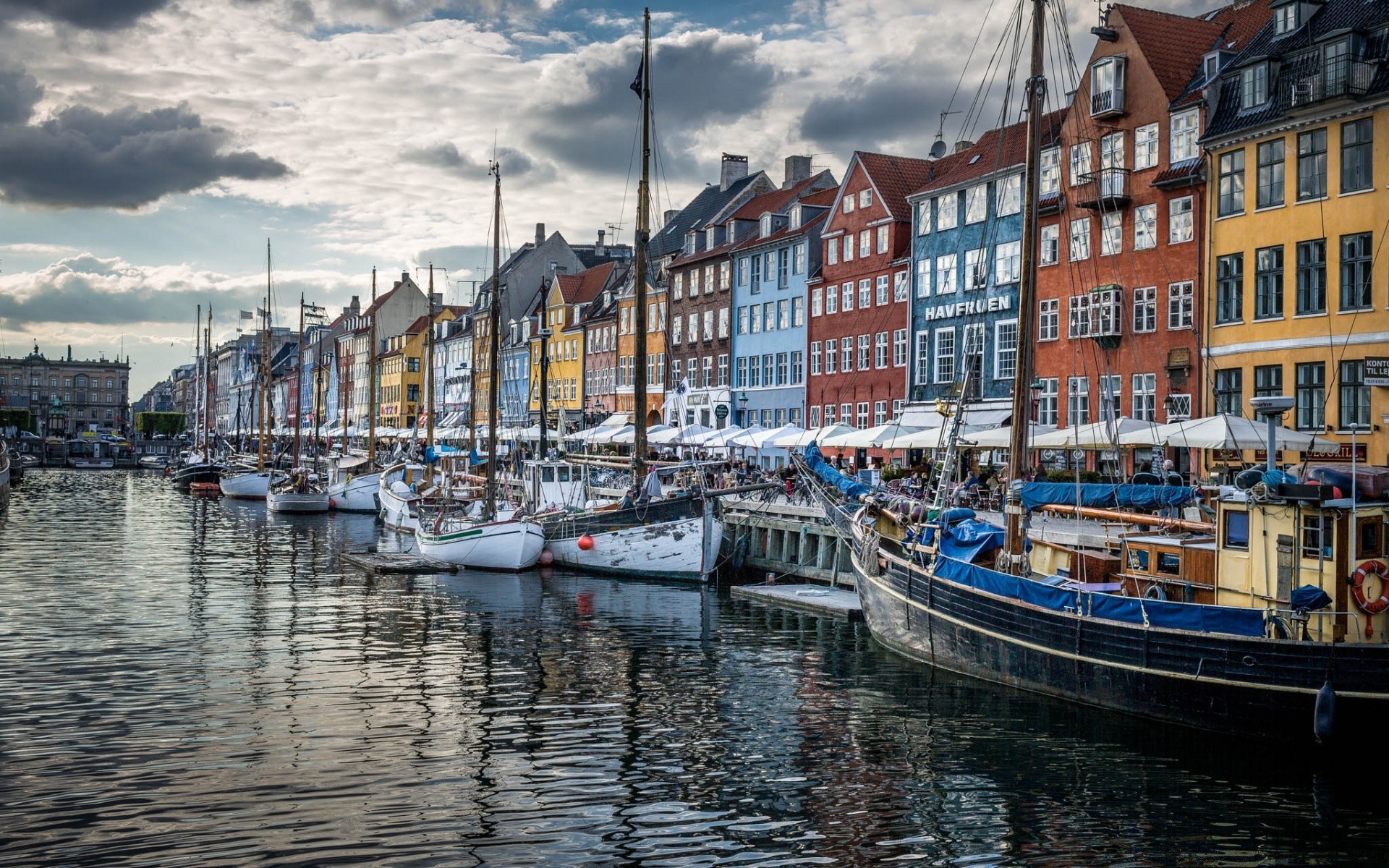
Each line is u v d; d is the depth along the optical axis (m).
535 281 111.06
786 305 71.62
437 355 128.75
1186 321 43.31
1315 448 28.56
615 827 15.77
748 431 53.97
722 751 19.44
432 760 18.73
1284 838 15.64
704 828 15.79
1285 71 39.16
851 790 17.48
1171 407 43.34
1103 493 24.09
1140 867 14.69
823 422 67.44
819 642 29.23
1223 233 41.09
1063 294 49.09
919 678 24.75
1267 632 19.08
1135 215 45.72
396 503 61.75
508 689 23.83
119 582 40.16
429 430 73.69
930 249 58.22
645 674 25.36
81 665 25.73
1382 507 19.36
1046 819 16.30
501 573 43.09
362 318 152.75
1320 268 37.47
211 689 23.58
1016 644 22.83
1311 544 19.48
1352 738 18.23
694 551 40.59
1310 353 37.53
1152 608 20.30
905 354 60.06
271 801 16.66
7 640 28.73
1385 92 35.16
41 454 180.12
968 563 24.39
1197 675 19.59
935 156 65.62
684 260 82.62
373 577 41.88
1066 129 49.00
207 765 18.31
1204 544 22.14
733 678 24.92
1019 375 25.12
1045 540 26.70
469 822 15.86
